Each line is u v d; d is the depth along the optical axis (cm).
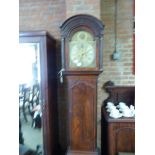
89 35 194
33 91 216
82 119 205
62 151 263
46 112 216
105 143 237
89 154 205
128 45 252
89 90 202
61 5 258
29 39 207
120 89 253
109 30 254
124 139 208
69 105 206
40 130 220
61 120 265
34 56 210
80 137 207
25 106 221
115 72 256
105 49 256
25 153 223
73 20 193
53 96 239
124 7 250
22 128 224
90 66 197
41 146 220
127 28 251
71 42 197
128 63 254
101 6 252
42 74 212
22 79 214
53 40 241
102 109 248
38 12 262
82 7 222
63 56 198
